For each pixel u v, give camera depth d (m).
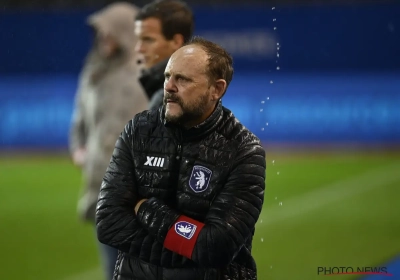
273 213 36.28
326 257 27.58
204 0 62.34
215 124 10.34
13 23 57.78
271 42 58.38
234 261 10.59
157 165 10.45
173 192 10.42
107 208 10.58
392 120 55.72
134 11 18.50
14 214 37.06
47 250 29.83
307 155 53.16
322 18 58.50
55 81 57.25
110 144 17.98
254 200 10.23
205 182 10.24
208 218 10.09
